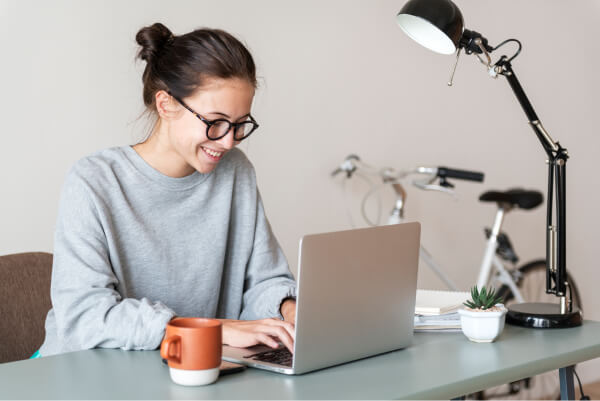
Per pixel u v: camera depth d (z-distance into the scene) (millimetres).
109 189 1435
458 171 2883
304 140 2998
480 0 3666
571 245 4199
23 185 2281
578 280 4238
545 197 4062
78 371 1096
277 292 1520
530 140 3965
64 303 1283
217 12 2697
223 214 1597
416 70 3402
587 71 4254
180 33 2605
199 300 1577
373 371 1115
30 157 2289
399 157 3352
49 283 1699
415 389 1013
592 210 4309
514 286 3354
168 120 1385
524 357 1209
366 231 1161
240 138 1396
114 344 1220
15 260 1672
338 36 3092
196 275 1562
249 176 1688
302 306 1064
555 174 1543
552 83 4055
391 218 3000
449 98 3555
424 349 1272
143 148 1521
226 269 1663
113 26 2441
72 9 2352
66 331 1270
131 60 2490
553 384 3740
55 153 2340
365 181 3229
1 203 2240
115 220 1439
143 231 1481
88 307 1267
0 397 968
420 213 3469
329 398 969
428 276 3465
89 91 2400
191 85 1312
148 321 1198
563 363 1244
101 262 1342
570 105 4164
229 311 1663
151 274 1501
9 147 2250
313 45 3006
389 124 3305
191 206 1546
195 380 1017
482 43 1550
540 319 1454
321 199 3074
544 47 4000
